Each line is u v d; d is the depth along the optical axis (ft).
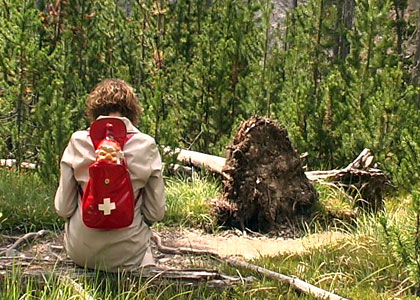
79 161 14.73
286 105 33.68
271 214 23.41
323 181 25.79
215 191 25.58
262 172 23.59
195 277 15.80
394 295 17.04
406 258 17.94
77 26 34.58
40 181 24.36
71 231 15.21
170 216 23.35
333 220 24.07
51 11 34.47
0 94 28.43
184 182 26.50
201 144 33.96
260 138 23.68
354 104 33.86
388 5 35.99
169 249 19.65
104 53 37.14
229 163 23.80
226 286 16.05
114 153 14.44
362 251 19.83
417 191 17.93
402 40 62.03
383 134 31.27
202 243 21.91
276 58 36.60
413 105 32.07
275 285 16.78
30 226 21.20
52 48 33.99
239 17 35.27
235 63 34.35
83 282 15.16
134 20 38.04
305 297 16.31
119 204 14.56
